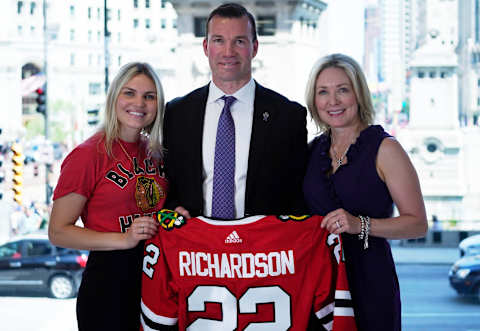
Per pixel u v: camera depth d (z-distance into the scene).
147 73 2.28
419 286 5.18
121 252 2.24
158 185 2.33
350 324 2.02
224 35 2.43
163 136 2.56
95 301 2.23
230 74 2.45
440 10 5.92
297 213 2.51
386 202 2.23
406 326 4.73
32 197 6.10
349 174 2.22
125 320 2.27
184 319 2.11
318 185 2.30
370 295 2.22
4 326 4.50
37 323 4.50
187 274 2.10
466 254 5.38
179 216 2.11
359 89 2.27
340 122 2.27
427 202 6.14
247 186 2.46
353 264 2.24
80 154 2.18
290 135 2.50
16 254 5.20
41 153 6.13
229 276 2.08
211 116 2.52
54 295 5.21
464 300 5.07
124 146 2.27
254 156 2.47
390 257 2.28
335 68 2.26
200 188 2.47
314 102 2.37
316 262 2.06
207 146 2.49
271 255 2.06
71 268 5.19
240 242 2.07
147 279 2.13
